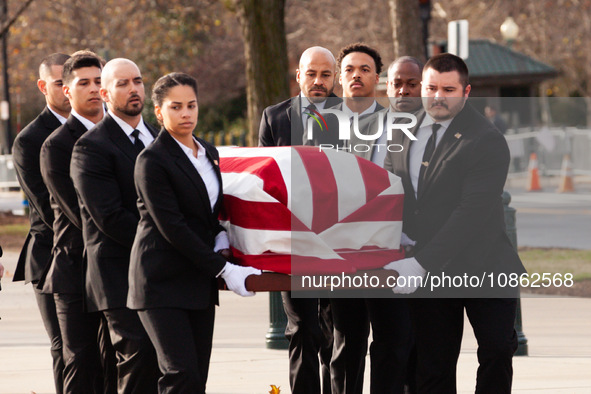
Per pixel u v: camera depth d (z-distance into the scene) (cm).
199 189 748
